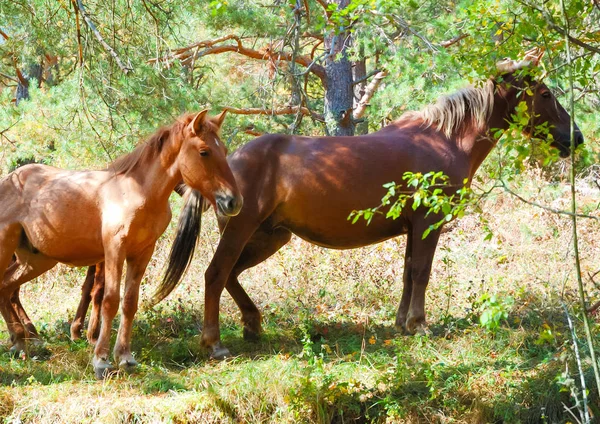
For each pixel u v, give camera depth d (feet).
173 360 28.12
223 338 30.66
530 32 19.93
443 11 49.98
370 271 37.81
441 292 34.76
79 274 41.34
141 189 24.73
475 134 30.01
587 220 41.96
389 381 25.23
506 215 44.65
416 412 24.36
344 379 25.46
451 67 42.65
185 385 25.22
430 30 48.19
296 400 24.17
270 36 53.11
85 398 23.72
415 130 30.12
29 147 42.34
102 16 33.71
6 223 26.18
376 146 28.99
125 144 35.27
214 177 24.08
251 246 30.14
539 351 27.91
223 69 67.15
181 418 23.36
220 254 27.99
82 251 25.99
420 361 26.78
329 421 24.18
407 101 48.62
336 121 56.08
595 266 36.45
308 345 27.07
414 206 18.07
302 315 31.94
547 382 25.26
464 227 44.60
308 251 40.16
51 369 26.23
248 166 28.12
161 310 32.12
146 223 24.85
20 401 23.56
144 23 32.76
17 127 41.73
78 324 29.71
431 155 29.30
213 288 27.91
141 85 33.76
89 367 26.50
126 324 25.68
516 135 18.86
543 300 32.12
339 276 37.52
